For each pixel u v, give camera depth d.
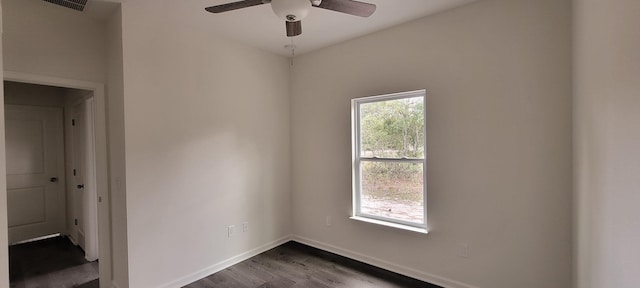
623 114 1.07
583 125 1.75
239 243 3.49
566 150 2.21
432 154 2.87
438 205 2.84
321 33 3.25
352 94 3.44
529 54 2.35
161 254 2.79
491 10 2.51
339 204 3.62
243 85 3.54
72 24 2.68
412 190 3.08
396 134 3.19
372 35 3.25
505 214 2.48
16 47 2.38
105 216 2.87
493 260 2.55
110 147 2.84
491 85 2.52
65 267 3.35
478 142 2.60
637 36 0.95
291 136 4.16
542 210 2.32
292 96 4.12
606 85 1.25
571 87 2.17
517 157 2.42
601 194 1.35
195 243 3.05
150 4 2.56
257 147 3.71
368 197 3.43
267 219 3.83
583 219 1.78
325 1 1.95
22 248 3.90
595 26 1.42
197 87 3.08
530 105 2.35
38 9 2.49
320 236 3.84
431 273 2.90
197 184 3.08
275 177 3.95
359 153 3.50
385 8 2.69
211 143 3.20
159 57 2.78
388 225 3.12
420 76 2.92
